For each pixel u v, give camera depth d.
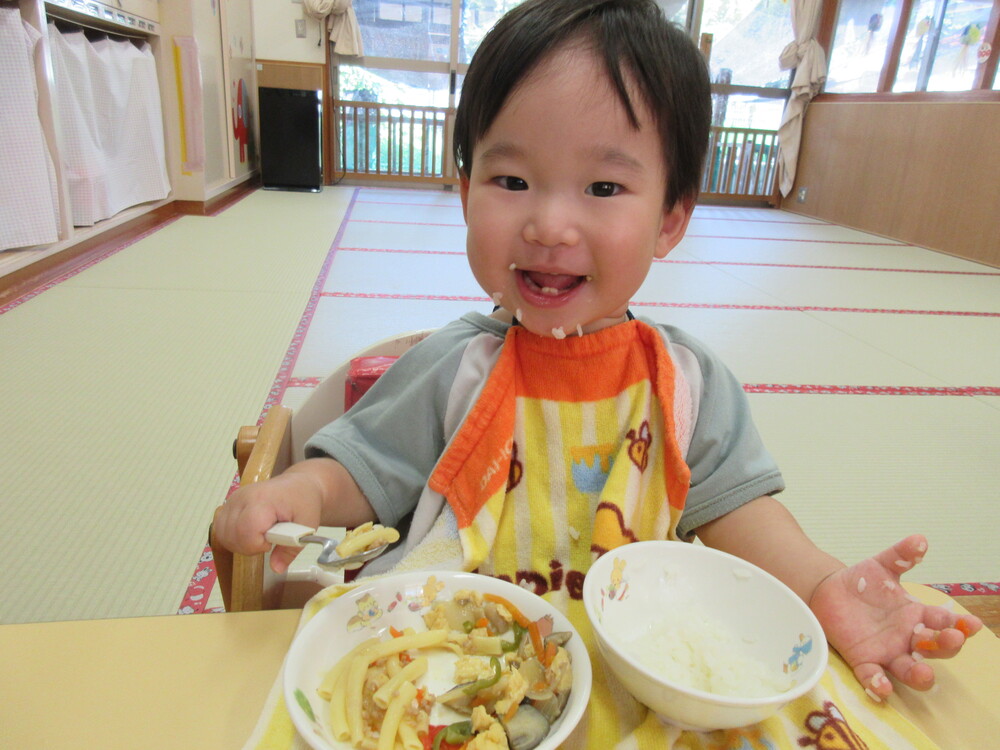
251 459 0.63
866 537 1.41
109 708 0.40
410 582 0.48
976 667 0.49
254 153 5.71
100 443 1.55
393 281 2.94
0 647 0.43
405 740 0.38
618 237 0.53
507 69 0.52
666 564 0.51
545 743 0.36
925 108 4.77
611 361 0.63
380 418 0.67
